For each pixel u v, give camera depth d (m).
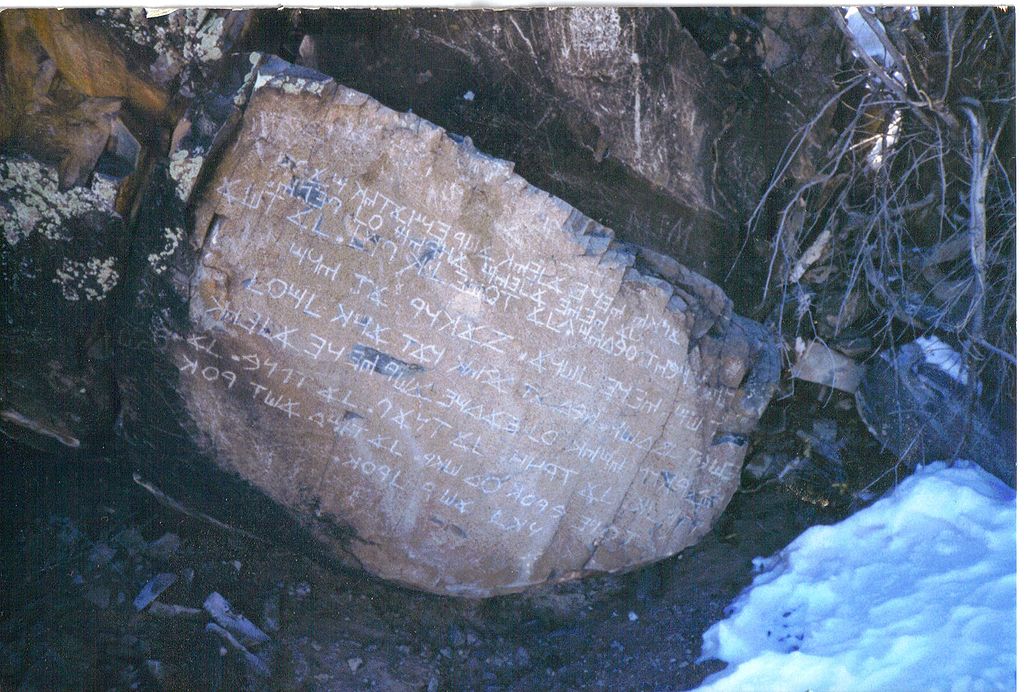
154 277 2.00
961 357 2.70
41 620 2.12
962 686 1.92
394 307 2.11
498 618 2.39
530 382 2.23
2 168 1.96
